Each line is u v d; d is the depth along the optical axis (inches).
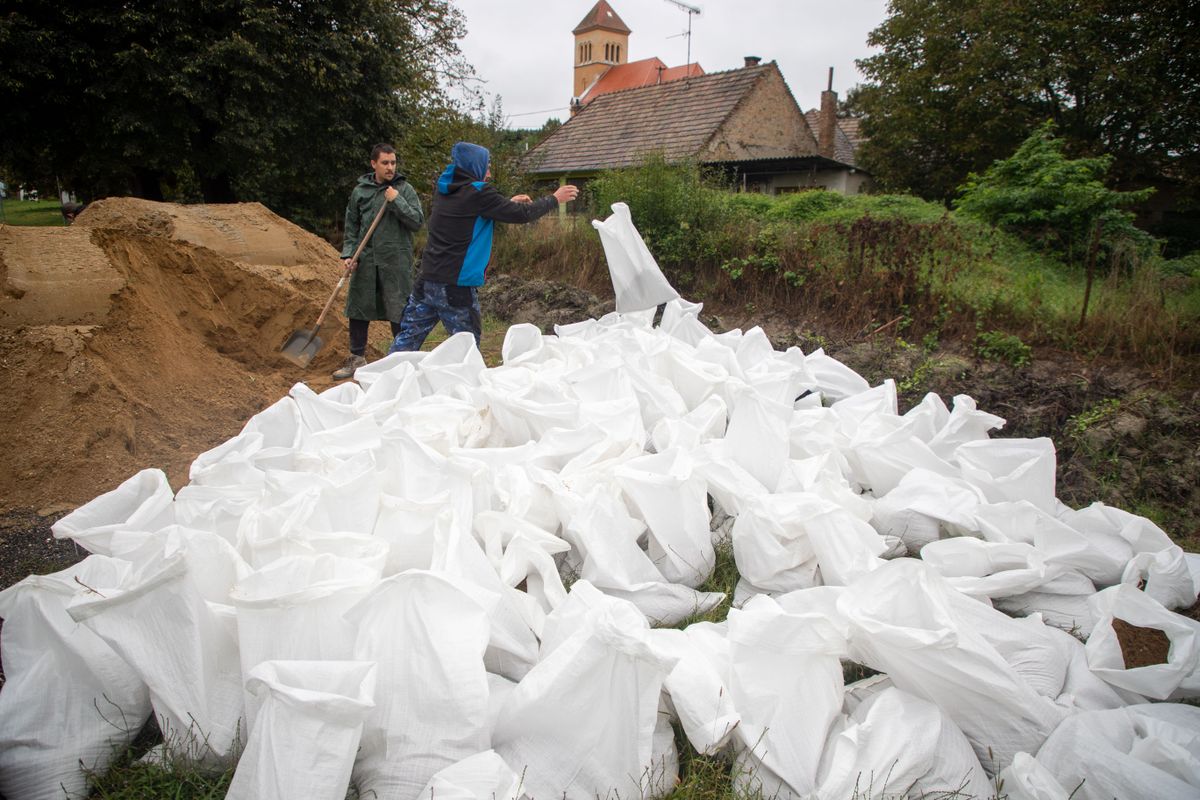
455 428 138.3
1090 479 154.2
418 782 73.6
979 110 835.4
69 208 710.5
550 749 77.9
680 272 354.9
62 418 159.5
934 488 127.3
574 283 388.2
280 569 84.7
